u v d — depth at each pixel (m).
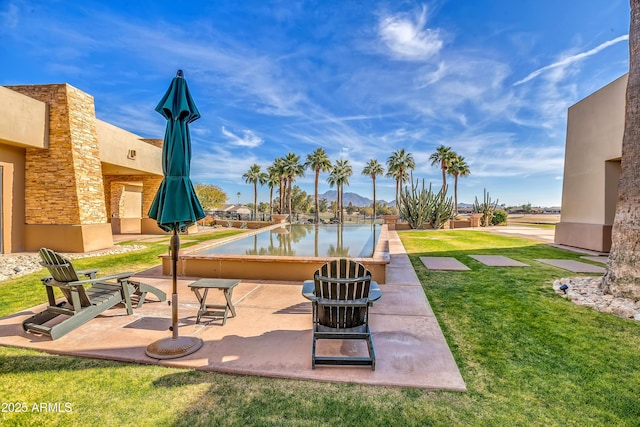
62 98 9.59
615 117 9.09
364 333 2.80
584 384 2.42
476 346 3.08
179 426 1.95
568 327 3.56
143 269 6.93
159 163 16.81
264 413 2.07
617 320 3.77
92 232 10.09
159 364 2.71
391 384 2.41
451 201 23.14
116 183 17.86
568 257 8.38
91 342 3.12
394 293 4.89
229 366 2.65
